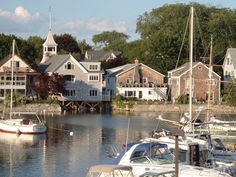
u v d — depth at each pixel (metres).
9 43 141.12
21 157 52.88
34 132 71.31
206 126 58.69
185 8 155.50
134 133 72.31
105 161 50.19
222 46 144.38
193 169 34.44
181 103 114.75
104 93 123.62
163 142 39.31
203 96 120.69
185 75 121.31
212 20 147.62
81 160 51.09
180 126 55.69
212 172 34.00
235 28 148.38
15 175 44.41
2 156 53.41
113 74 128.12
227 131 61.25
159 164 35.69
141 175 33.88
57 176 44.00
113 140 65.19
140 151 36.44
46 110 109.12
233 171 36.78
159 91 125.19
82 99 120.50
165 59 141.62
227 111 108.06
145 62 142.62
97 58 168.12
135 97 123.00
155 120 91.62
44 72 117.81
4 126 72.50
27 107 107.12
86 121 89.88
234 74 125.19
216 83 118.56
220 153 44.66
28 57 141.75
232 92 109.25
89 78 121.25
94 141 64.44
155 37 142.38
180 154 38.78
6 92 114.06
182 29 147.25
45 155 54.03
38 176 44.06
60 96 117.62
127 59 156.00
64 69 119.62
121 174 33.97
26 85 115.06
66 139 66.56
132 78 126.38
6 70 114.19
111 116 101.00
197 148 39.50
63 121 89.62
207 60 131.00
